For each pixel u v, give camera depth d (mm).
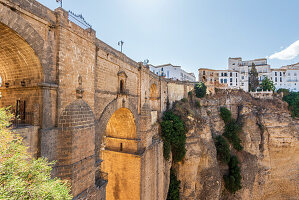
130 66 21594
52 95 10414
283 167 42875
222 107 46688
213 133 41656
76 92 12070
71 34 11781
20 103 10633
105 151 23562
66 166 10352
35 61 9961
